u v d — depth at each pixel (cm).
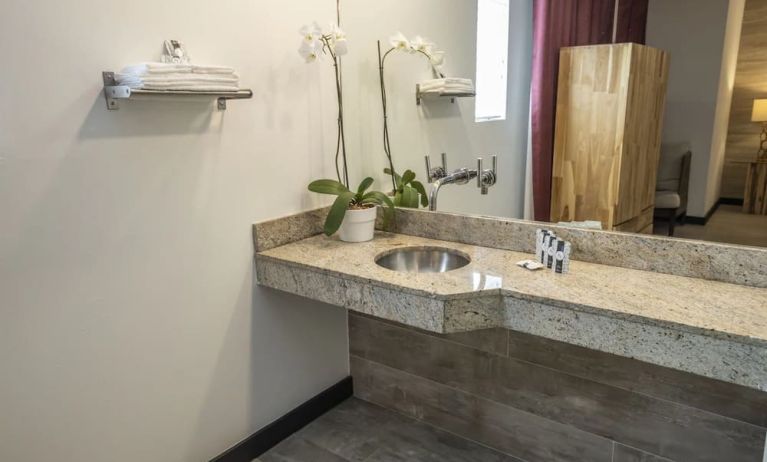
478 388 201
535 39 174
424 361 214
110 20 134
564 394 180
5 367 127
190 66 139
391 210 205
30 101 123
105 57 135
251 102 172
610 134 163
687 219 151
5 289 124
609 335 130
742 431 150
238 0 163
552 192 176
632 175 159
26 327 129
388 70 209
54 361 136
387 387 229
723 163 143
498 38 182
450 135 196
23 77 121
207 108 160
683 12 147
